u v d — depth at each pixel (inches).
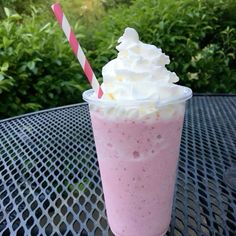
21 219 9.8
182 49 35.4
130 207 8.5
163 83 8.1
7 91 25.0
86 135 16.6
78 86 27.9
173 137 8.2
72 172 12.7
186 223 9.3
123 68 8.5
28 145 15.5
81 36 33.2
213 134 16.4
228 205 10.1
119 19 37.3
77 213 10.0
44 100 27.7
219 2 41.0
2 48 26.1
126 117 7.6
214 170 12.4
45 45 28.2
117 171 8.3
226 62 37.2
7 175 12.6
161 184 8.4
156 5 37.6
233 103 22.8
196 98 24.5
